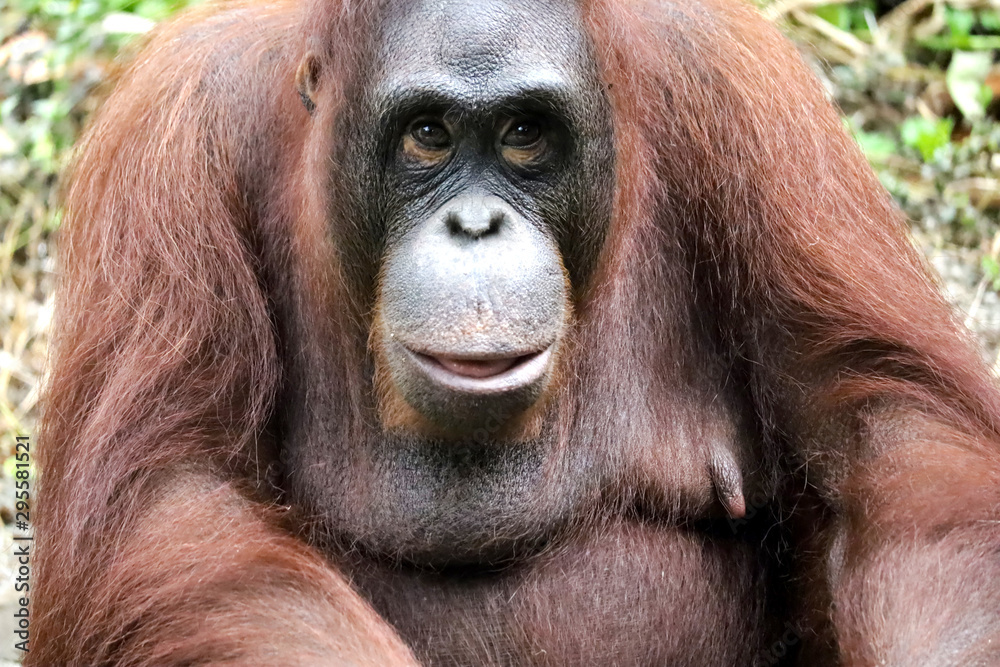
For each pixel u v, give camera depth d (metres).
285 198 5.00
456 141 4.34
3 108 10.02
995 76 9.62
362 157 4.51
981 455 4.74
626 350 5.05
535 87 4.24
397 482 4.71
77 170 5.48
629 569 4.91
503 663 4.79
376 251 4.57
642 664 4.91
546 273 4.26
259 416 4.86
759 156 5.13
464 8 4.30
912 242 5.53
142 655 4.23
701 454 5.13
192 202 4.91
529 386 4.22
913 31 10.23
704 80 5.22
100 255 4.97
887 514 4.58
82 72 10.09
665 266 5.18
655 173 5.15
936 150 9.03
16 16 10.88
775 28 5.65
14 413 8.28
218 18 5.50
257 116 5.11
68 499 4.68
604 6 4.64
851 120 9.49
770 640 5.30
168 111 5.11
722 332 5.21
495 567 4.79
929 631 4.23
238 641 4.07
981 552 4.38
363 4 4.45
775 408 5.18
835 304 5.02
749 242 5.10
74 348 4.91
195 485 4.62
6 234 9.34
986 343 7.78
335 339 4.89
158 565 4.32
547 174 4.42
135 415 4.66
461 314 4.12
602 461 4.94
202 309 4.80
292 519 4.82
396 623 4.79
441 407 4.27
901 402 4.90
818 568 5.01
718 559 5.14
